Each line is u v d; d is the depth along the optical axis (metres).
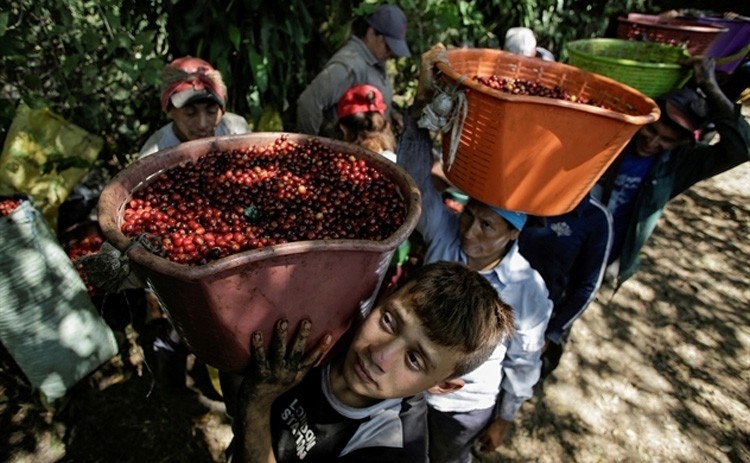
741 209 5.31
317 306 1.09
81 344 2.53
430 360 1.16
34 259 2.19
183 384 2.71
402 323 1.17
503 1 5.12
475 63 2.28
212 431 2.73
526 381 2.11
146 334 3.06
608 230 2.31
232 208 1.34
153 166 1.42
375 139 2.54
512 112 1.47
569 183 1.62
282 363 1.11
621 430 3.01
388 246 1.08
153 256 0.96
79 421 2.66
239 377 1.62
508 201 1.67
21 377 2.77
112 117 3.04
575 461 2.83
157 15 2.88
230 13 2.94
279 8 3.11
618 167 2.71
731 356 3.59
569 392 3.20
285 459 1.33
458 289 1.19
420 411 1.39
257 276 0.97
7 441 2.53
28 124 2.53
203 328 1.06
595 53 3.26
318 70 4.04
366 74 3.43
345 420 1.30
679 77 2.52
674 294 4.10
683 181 2.66
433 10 4.17
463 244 1.92
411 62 4.92
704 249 4.68
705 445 2.98
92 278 1.03
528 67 2.30
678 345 3.63
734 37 4.05
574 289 2.45
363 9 3.42
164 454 2.60
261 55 3.11
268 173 1.48
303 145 1.63
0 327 2.23
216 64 3.00
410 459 1.27
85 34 2.54
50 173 2.61
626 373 3.37
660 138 2.51
